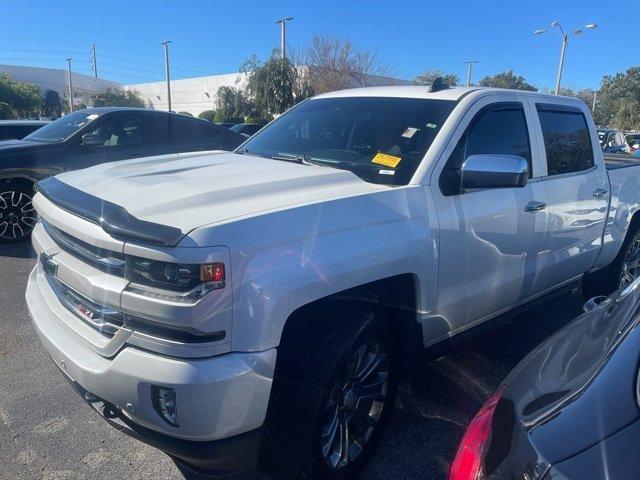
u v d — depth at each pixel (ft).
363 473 9.56
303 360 8.08
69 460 9.63
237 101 102.47
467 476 5.09
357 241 8.48
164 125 27.86
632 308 6.50
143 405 7.12
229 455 7.38
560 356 6.22
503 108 12.16
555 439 4.62
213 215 7.48
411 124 11.20
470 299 10.98
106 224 7.32
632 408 4.67
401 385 10.37
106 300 7.47
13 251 22.57
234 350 7.17
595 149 15.20
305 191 8.96
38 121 36.50
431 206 9.85
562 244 13.53
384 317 9.32
